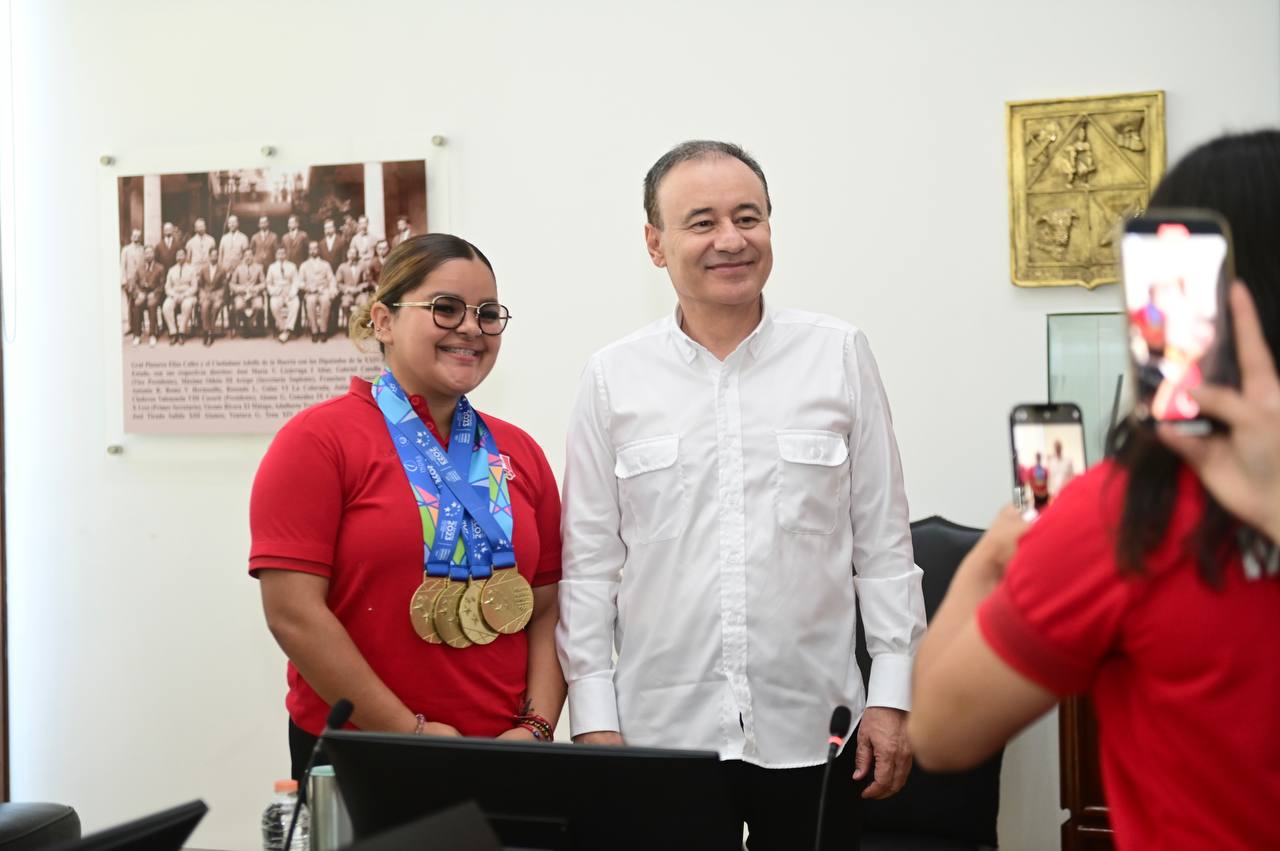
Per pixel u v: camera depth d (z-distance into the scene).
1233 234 0.95
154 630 4.12
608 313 3.83
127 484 4.14
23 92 4.20
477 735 2.16
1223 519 0.95
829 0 3.66
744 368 2.31
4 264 4.20
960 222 3.60
